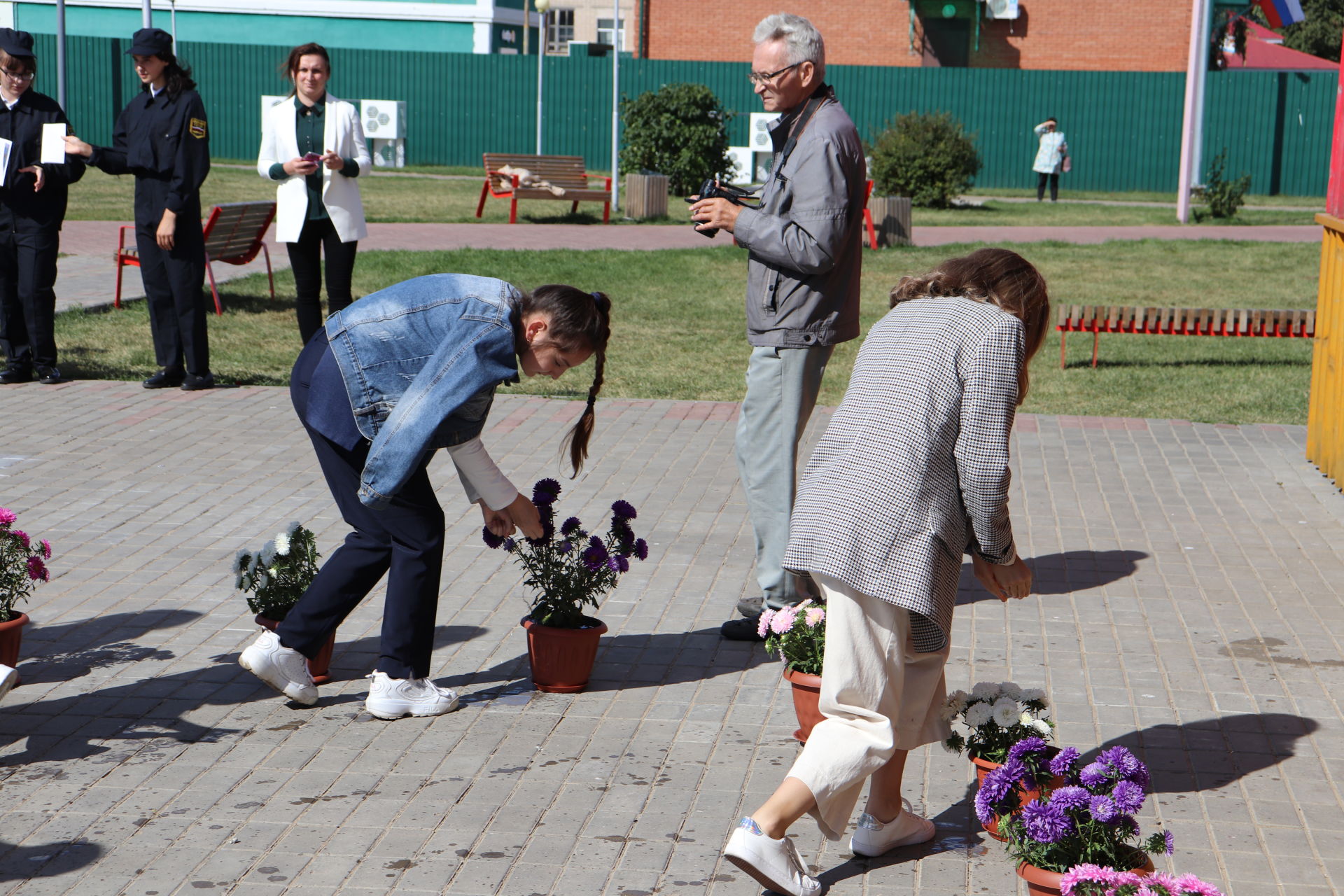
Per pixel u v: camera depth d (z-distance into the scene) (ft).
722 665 16.47
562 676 15.43
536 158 74.23
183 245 31.01
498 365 13.30
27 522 21.83
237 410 30.27
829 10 111.04
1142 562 20.44
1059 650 16.87
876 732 10.82
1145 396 33.78
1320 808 12.72
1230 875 11.47
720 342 40.34
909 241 63.46
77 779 13.15
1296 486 24.93
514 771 13.46
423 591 14.61
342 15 114.93
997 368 10.57
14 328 32.24
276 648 14.71
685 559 20.65
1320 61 120.16
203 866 11.51
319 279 32.55
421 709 14.76
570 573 15.46
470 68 106.52
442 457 26.78
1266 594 18.97
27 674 15.84
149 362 35.04
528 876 11.43
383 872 11.45
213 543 20.99
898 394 10.75
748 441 16.76
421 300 13.79
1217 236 73.61
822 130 15.92
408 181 93.09
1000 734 11.96
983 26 109.29
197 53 106.11
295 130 31.55
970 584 19.48
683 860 11.75
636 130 84.38
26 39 29.76
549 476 25.21
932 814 12.73
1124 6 107.34
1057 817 10.13
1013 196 99.25
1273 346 41.81
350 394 13.71
